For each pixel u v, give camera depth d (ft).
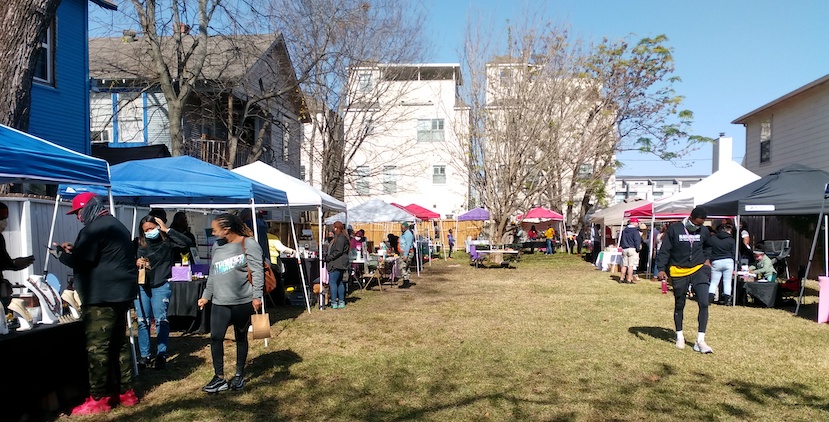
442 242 100.37
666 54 94.32
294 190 37.14
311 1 64.80
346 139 73.26
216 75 60.80
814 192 37.17
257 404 17.61
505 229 84.23
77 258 15.96
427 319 32.71
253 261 18.49
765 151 77.92
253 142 75.51
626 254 54.19
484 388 19.30
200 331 28.40
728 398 18.20
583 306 37.81
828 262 35.99
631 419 16.38
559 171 89.66
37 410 15.75
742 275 39.99
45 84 42.34
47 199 27.94
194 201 33.40
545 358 23.30
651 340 26.81
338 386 19.52
